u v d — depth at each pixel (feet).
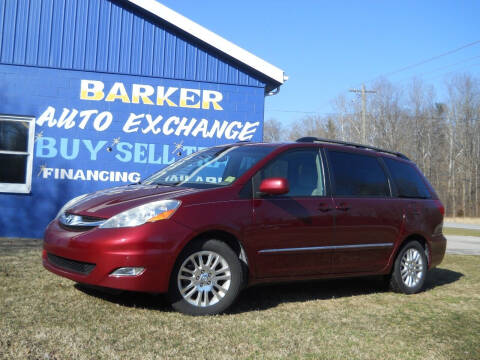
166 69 33.12
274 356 11.50
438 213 21.70
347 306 17.16
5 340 11.29
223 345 12.00
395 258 19.71
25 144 31.42
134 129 32.58
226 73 34.01
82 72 32.04
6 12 31.22
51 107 31.55
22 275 18.45
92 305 14.76
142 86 32.78
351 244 17.79
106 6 32.48
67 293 16.05
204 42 33.30
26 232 31.01
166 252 13.78
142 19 32.91
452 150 195.93
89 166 31.91
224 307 14.73
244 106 34.19
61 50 31.81
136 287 13.57
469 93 191.93
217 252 14.69
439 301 18.93
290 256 16.22
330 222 17.16
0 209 30.73
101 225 14.05
